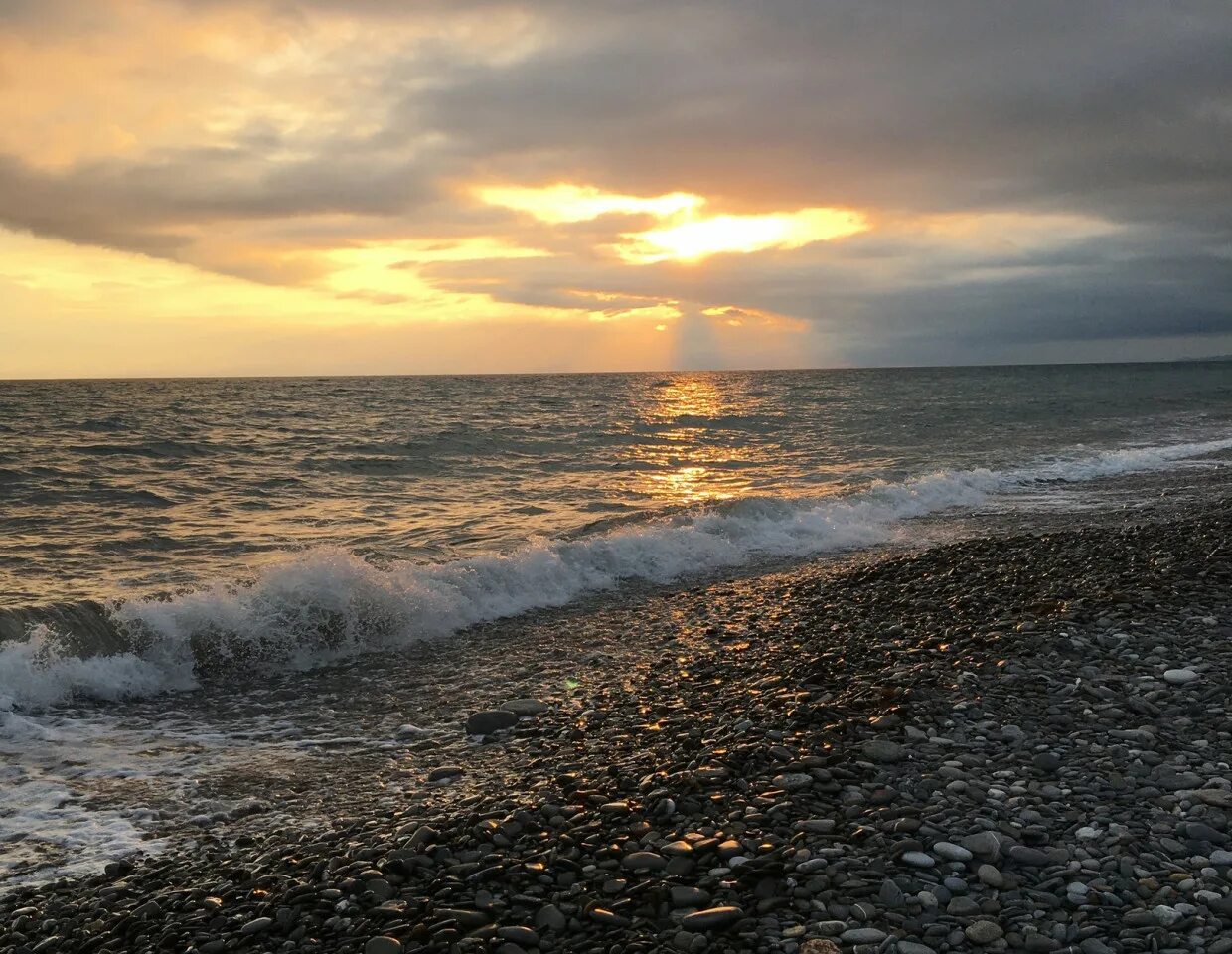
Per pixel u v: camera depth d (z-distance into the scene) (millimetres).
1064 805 2604
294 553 7547
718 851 2490
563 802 2887
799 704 3451
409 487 11859
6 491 11227
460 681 4617
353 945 2281
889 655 3941
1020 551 6418
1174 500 9641
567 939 2232
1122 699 3254
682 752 3207
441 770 3475
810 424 21625
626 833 2631
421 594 5633
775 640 4820
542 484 12117
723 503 9023
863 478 12078
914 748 2961
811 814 2629
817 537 8273
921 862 2373
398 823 2977
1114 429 19203
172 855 2955
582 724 3818
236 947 2328
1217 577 4594
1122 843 2412
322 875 2600
